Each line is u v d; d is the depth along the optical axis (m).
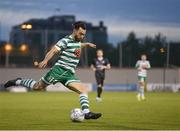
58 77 22.25
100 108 35.34
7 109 33.41
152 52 111.31
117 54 111.12
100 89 46.66
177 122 24.39
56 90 87.19
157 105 39.50
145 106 37.94
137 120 25.44
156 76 99.19
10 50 120.38
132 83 98.81
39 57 118.44
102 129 21.05
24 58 120.38
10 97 56.03
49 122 23.98
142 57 51.78
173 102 44.88
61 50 22.11
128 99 51.19
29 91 85.06
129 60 110.50
